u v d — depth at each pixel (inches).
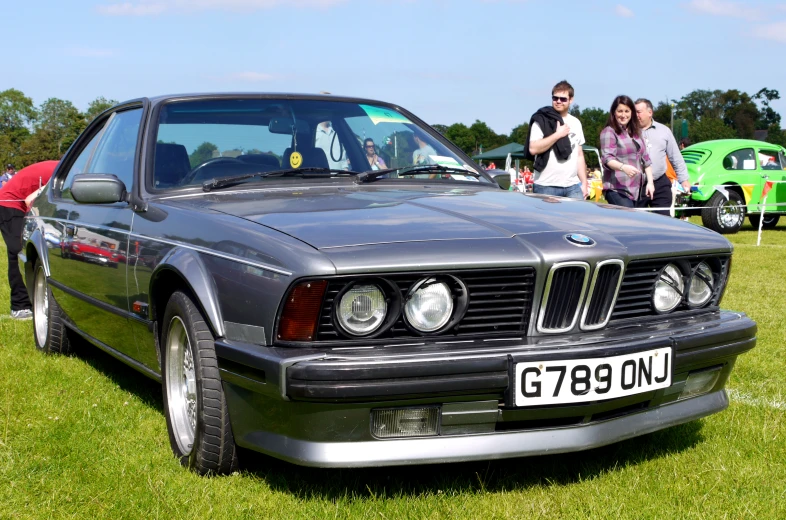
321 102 167.3
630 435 114.7
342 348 102.3
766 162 646.5
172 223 130.5
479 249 106.6
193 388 124.1
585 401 107.2
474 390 102.6
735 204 626.2
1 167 5022.1
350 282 101.8
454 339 106.1
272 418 106.6
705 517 104.8
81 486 117.3
